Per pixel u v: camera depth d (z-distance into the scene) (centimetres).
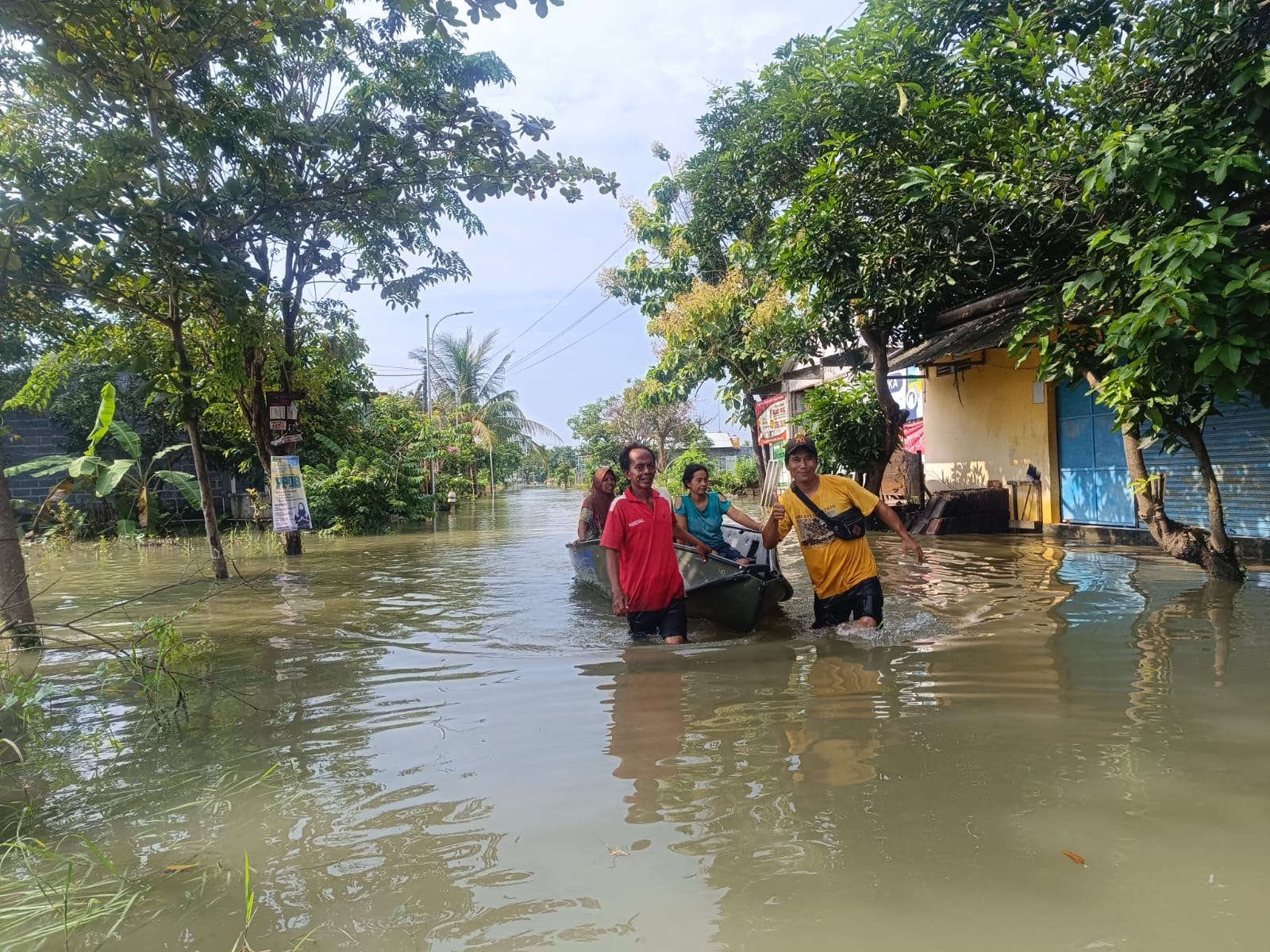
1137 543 948
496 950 180
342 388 1980
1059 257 734
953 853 218
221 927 194
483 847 231
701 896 201
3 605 535
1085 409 1059
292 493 1188
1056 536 1066
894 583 703
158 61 505
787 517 545
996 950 175
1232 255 491
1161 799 249
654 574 509
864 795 258
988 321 852
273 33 499
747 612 538
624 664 455
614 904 198
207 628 602
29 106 628
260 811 263
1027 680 385
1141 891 197
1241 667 395
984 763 281
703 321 1783
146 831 252
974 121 710
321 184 606
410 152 599
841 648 471
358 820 253
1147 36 581
